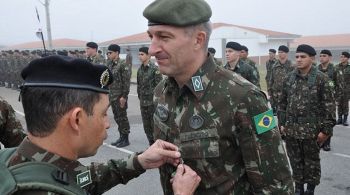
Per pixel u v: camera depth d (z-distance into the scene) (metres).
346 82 8.73
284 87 4.29
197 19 1.47
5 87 18.14
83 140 1.09
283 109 4.34
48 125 1.03
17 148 1.08
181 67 1.54
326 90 3.83
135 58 40.09
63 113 1.03
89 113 1.08
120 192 4.30
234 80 1.55
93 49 9.05
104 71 1.12
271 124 1.52
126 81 6.29
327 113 3.85
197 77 1.57
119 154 5.91
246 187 1.58
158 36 1.51
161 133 1.73
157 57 1.54
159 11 1.45
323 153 5.82
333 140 6.68
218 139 1.53
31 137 1.05
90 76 1.08
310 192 4.06
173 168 1.65
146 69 5.73
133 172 1.63
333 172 4.91
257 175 1.51
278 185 1.52
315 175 4.02
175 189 1.46
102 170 1.60
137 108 10.81
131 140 6.87
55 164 1.04
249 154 1.51
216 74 1.57
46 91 1.02
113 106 6.39
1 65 18.59
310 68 3.97
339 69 8.41
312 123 3.92
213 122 1.53
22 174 0.93
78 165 1.10
